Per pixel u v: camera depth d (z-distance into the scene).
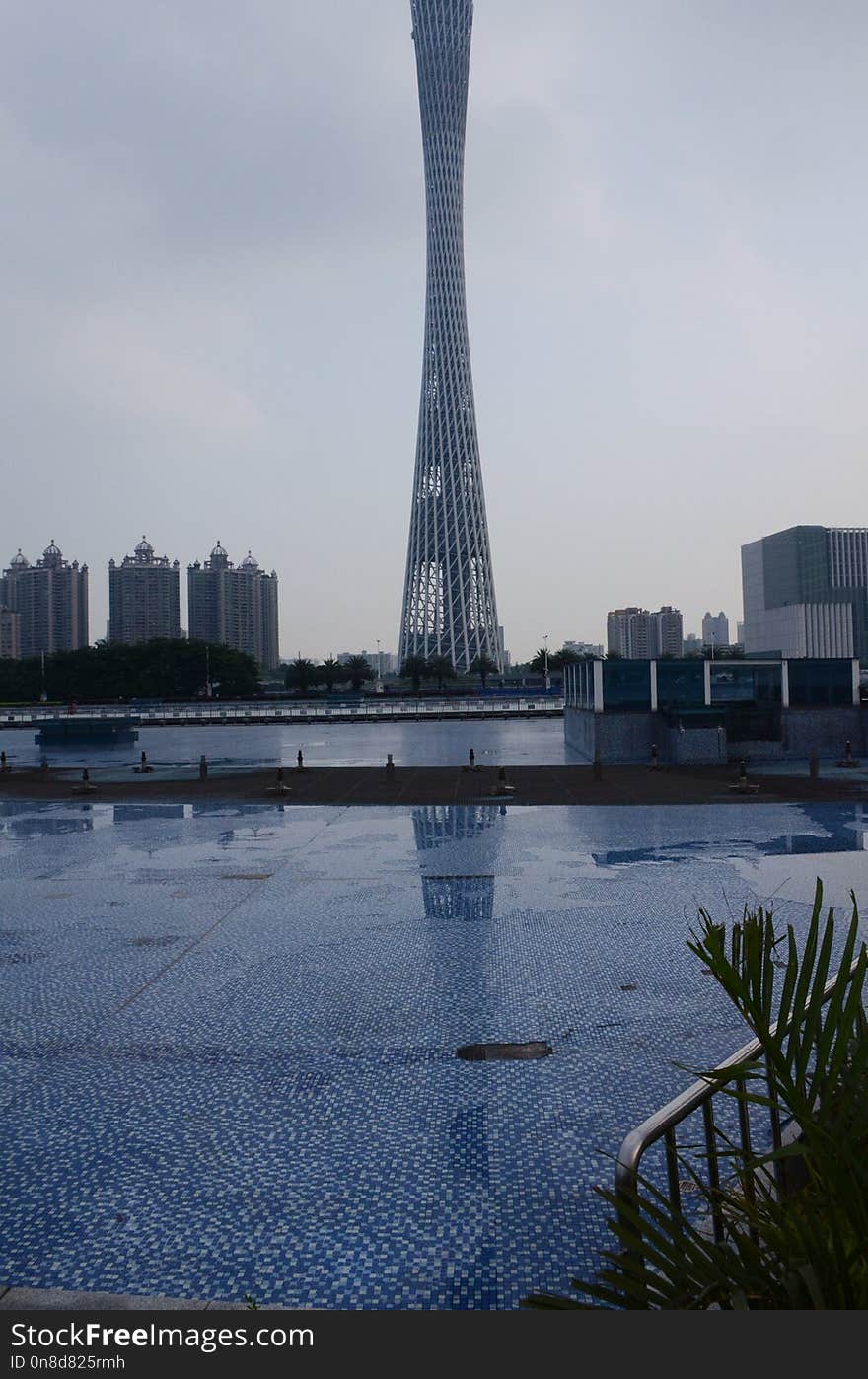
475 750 39.56
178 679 130.88
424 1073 7.70
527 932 11.68
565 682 44.00
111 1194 5.94
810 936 2.93
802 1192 3.02
